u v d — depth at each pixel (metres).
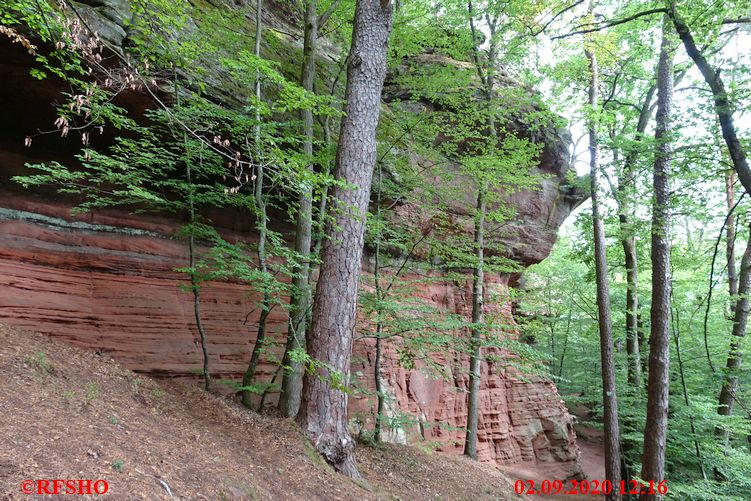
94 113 5.10
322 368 6.94
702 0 7.71
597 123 11.23
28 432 3.97
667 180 10.47
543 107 11.91
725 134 7.21
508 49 13.91
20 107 7.59
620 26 12.73
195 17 8.52
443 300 15.53
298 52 11.70
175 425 5.84
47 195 8.47
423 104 14.38
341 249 7.21
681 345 16.41
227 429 6.45
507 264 15.15
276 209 11.27
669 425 13.56
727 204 14.62
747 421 12.04
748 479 11.52
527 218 17.55
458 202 14.76
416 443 12.30
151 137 7.97
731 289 16.30
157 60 6.66
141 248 9.34
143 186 9.33
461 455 12.91
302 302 8.52
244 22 10.80
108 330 8.30
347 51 12.11
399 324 9.55
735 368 13.96
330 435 6.90
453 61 15.01
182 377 8.79
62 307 7.88
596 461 20.86
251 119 7.06
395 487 7.70
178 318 9.27
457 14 12.30
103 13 6.76
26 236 8.05
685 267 15.14
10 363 5.39
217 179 9.75
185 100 7.47
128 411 5.58
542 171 18.02
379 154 11.31
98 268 8.71
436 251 13.82
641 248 16.17
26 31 6.04
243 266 7.69
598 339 22.05
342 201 6.95
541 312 23.30
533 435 16.02
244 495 4.75
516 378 16.27
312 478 6.00
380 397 9.95
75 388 5.50
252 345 10.25
